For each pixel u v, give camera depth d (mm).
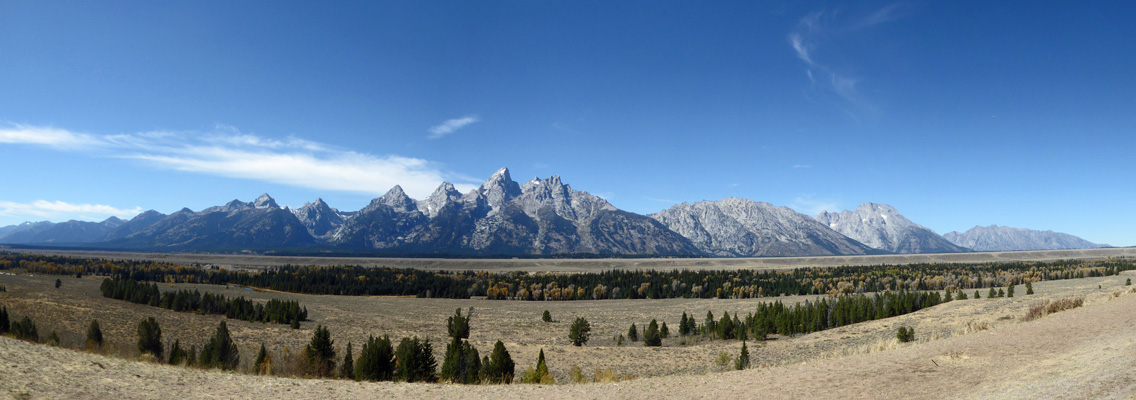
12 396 15164
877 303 102250
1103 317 31281
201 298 139750
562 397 21797
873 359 25531
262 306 145375
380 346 39875
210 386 20734
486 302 195250
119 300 135875
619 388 23406
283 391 21203
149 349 48062
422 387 24219
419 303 188125
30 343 22828
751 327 96938
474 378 40062
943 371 20969
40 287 150000
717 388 21984
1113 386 14867
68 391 16938
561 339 105938
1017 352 23156
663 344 96625
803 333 92562
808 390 19969
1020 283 186000
